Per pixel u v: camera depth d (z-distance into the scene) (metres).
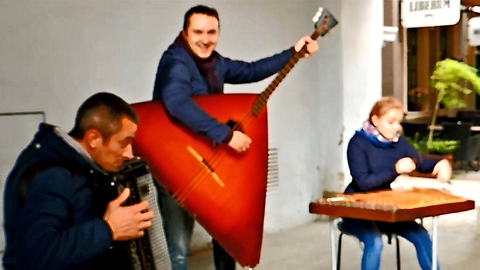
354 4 4.78
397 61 8.41
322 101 4.91
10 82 3.00
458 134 7.46
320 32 2.94
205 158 2.72
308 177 4.85
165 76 2.72
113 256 1.79
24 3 3.03
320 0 4.74
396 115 2.79
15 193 1.67
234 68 3.04
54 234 1.61
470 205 2.45
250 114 2.78
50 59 3.15
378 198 2.50
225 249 2.80
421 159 2.89
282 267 3.77
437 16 4.73
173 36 3.76
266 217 4.50
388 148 2.86
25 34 3.04
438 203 2.37
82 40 3.29
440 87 7.36
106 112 1.76
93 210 1.73
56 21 3.17
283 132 4.56
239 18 4.14
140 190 1.89
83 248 1.63
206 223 2.75
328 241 4.34
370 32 4.95
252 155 2.78
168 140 2.72
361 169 2.79
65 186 1.66
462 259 3.88
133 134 1.82
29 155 1.73
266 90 2.82
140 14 3.56
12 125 3.02
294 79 4.62
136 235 1.75
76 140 1.79
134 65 3.55
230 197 2.75
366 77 4.96
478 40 6.57
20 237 1.62
